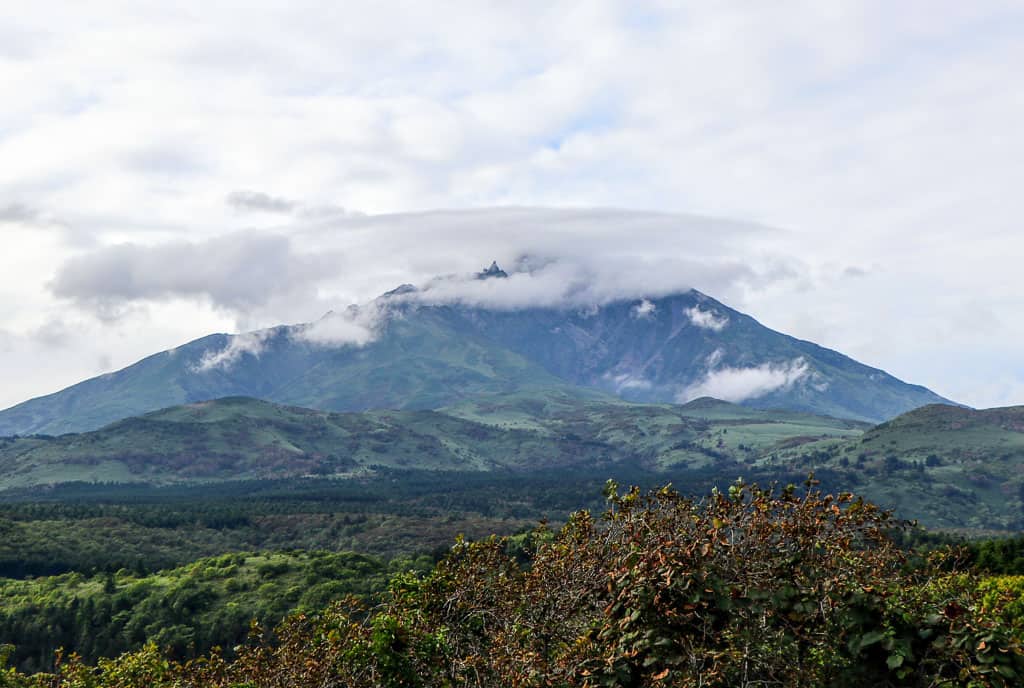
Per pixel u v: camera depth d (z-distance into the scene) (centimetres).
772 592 570
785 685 541
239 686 727
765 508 606
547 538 745
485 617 725
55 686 879
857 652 539
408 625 687
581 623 653
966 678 515
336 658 695
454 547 776
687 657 542
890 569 605
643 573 580
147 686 825
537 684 573
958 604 536
